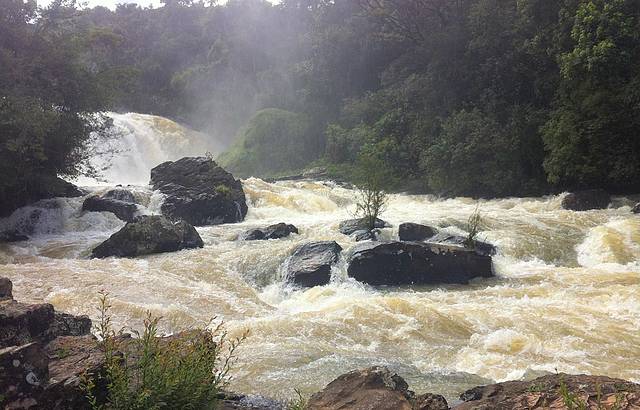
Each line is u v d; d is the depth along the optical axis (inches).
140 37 2659.9
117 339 206.4
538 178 952.3
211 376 186.1
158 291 464.4
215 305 445.4
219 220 833.5
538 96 989.8
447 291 490.3
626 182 823.1
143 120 1776.6
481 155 981.8
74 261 565.6
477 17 1090.7
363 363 321.7
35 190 805.2
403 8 1370.6
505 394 218.1
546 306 422.6
